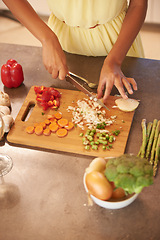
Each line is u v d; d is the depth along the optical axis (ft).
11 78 5.23
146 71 5.56
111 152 4.24
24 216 3.64
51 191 3.88
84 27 5.65
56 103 4.92
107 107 4.90
